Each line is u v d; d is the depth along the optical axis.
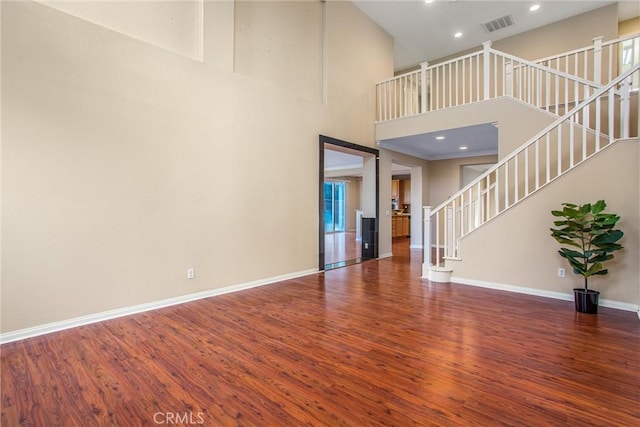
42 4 2.76
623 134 3.44
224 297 3.93
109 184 3.14
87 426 1.63
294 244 5.03
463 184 8.77
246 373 2.14
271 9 4.71
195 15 3.87
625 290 3.37
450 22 6.66
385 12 6.38
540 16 6.39
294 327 2.94
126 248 3.27
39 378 2.07
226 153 4.11
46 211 2.78
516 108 4.79
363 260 6.60
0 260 2.58
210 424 1.64
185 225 3.72
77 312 2.96
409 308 3.48
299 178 5.09
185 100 3.71
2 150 2.57
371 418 1.68
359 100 6.36
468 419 1.67
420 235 8.48
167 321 3.10
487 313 3.30
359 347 2.52
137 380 2.05
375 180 6.70
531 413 1.71
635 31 6.55
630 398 1.83
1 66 2.57
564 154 4.43
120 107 3.21
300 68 5.18
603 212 3.46
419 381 2.03
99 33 3.07
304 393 1.91
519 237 4.07
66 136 2.88
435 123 5.75
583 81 4.33
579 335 2.72
